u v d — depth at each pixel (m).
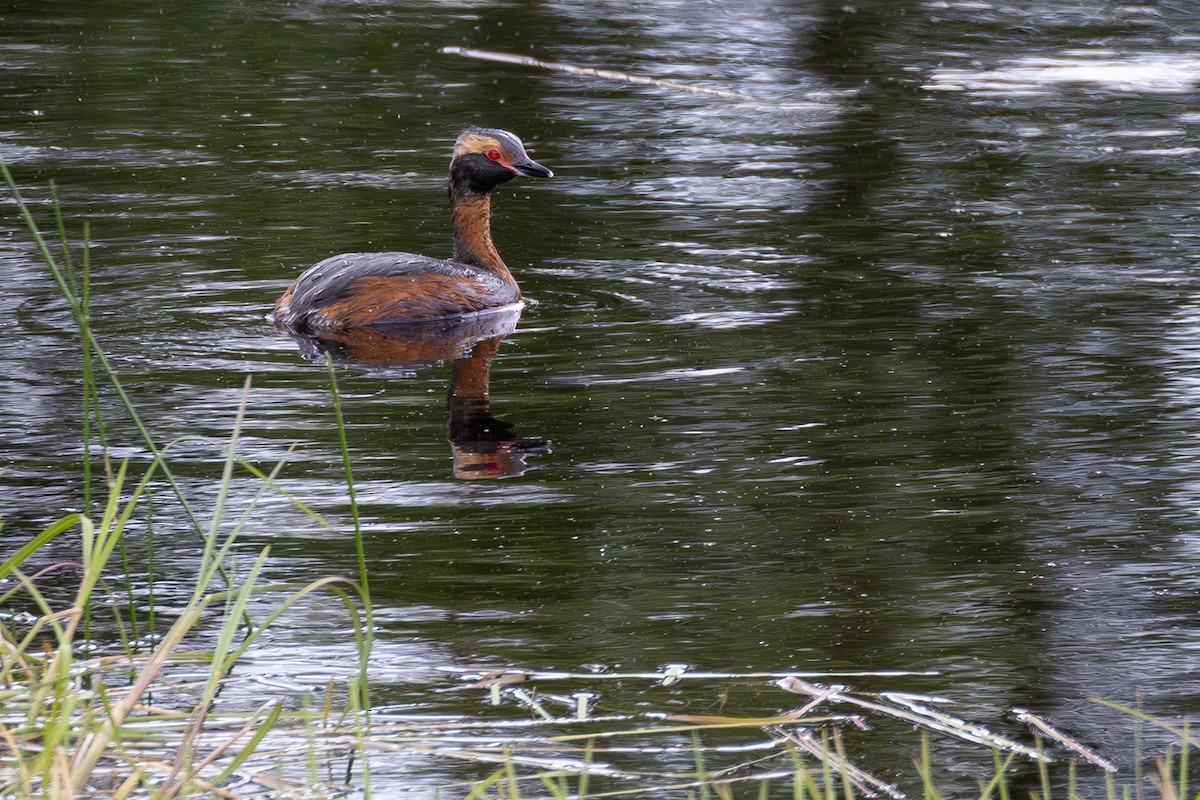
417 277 15.55
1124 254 17.61
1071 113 26.11
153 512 10.66
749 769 7.71
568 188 21.12
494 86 27.77
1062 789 7.53
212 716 8.05
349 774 7.63
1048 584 9.66
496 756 7.74
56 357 13.91
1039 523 10.58
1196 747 7.89
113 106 25.41
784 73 29.39
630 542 10.23
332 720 8.09
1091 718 8.19
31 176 20.91
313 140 23.56
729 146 23.72
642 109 26.30
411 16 34.00
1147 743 7.96
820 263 17.34
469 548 10.16
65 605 9.34
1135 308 15.51
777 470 11.45
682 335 14.77
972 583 9.69
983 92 27.83
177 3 34.47
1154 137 24.27
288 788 7.32
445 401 12.97
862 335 14.67
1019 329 14.83
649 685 8.51
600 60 30.17
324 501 10.87
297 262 17.44
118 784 7.39
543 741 7.91
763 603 9.41
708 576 9.78
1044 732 8.05
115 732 7.09
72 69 28.03
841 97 27.39
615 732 8.02
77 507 10.64
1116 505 10.87
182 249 17.78
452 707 8.28
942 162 22.66
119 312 15.38
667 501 10.89
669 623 9.19
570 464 11.55
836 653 8.84
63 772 6.50
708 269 17.17
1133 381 13.34
